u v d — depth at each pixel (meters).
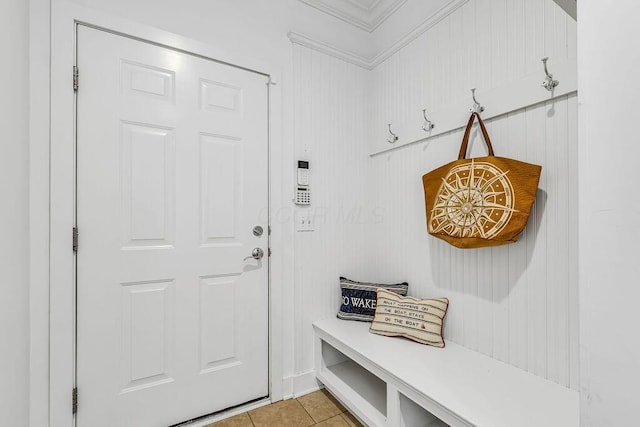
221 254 1.56
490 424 0.93
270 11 1.75
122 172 1.34
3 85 0.90
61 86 1.21
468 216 1.32
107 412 1.28
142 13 1.39
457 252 1.53
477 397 1.06
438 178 1.50
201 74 1.53
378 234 2.07
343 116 2.02
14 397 1.02
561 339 1.13
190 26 1.50
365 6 2.00
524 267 1.25
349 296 1.88
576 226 1.10
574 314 1.10
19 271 1.05
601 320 0.39
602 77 0.39
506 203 1.21
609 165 0.39
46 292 1.17
